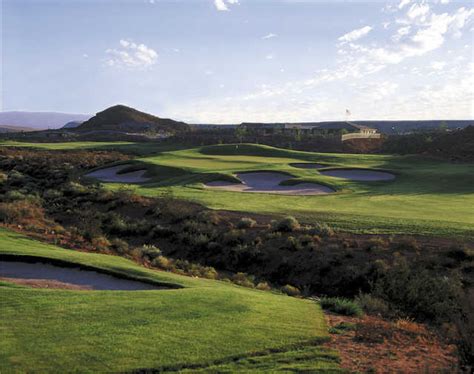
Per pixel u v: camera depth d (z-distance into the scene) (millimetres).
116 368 8133
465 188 48594
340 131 144625
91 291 13336
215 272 23438
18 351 8555
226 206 37656
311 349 9750
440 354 10250
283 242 26859
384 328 12055
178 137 144250
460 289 16328
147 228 31875
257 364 8727
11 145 99000
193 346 9328
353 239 26453
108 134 171000
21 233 22562
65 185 47438
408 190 47719
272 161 71000
